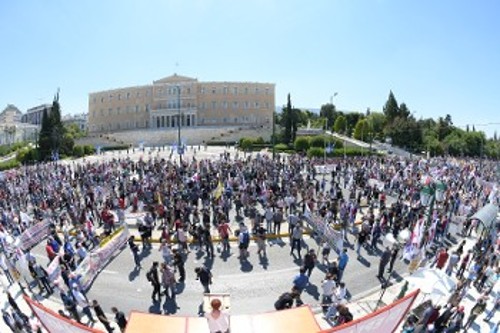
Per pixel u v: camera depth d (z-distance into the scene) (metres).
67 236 17.25
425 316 10.27
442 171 37.41
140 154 66.75
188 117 105.69
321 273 14.95
